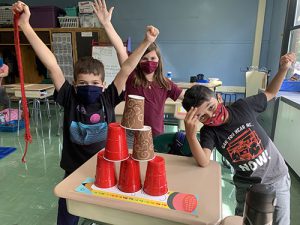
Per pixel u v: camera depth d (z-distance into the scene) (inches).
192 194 33.4
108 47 186.2
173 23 215.2
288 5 157.0
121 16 222.1
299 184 94.3
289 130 102.3
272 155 48.7
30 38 44.3
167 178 37.7
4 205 80.0
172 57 221.5
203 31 211.8
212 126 46.5
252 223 19.9
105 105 49.5
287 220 50.3
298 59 146.6
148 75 71.2
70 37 210.1
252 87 168.4
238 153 46.8
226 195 87.4
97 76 48.5
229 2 203.0
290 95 112.3
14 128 154.3
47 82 208.4
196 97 40.8
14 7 41.3
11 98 181.2
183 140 57.3
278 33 177.5
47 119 183.2
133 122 33.6
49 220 72.9
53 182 94.7
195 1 208.1
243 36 206.2
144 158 33.5
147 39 45.0
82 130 48.4
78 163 50.3
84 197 32.9
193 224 28.7
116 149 33.4
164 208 30.6
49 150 125.8
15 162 111.7
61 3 235.0
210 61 215.9
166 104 103.3
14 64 236.7
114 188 34.5
